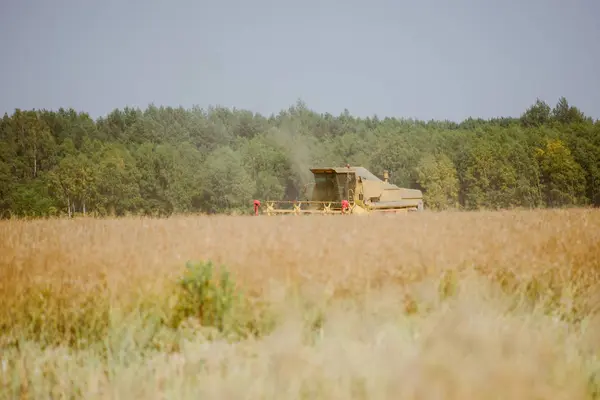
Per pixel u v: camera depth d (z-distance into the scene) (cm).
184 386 1327
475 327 1378
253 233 3722
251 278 2348
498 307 2025
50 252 2817
